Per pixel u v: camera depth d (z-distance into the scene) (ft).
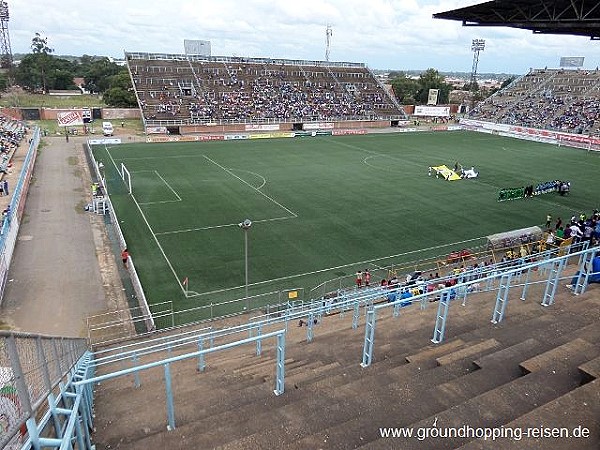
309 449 19.63
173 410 27.35
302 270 90.22
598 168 186.91
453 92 610.65
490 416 20.42
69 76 478.59
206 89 279.28
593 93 293.02
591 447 17.38
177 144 222.89
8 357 15.98
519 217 124.57
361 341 40.22
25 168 141.18
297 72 320.91
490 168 183.93
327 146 229.04
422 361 29.96
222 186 147.64
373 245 103.40
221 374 36.29
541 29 81.71
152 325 68.44
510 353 27.68
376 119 304.09
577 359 25.08
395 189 149.18
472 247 103.50
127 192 138.62
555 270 43.60
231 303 77.20
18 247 97.66
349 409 23.13
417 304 56.90
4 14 425.28
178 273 87.40
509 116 303.27
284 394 28.02
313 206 129.39
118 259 93.25
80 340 40.52
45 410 19.67
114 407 30.14
